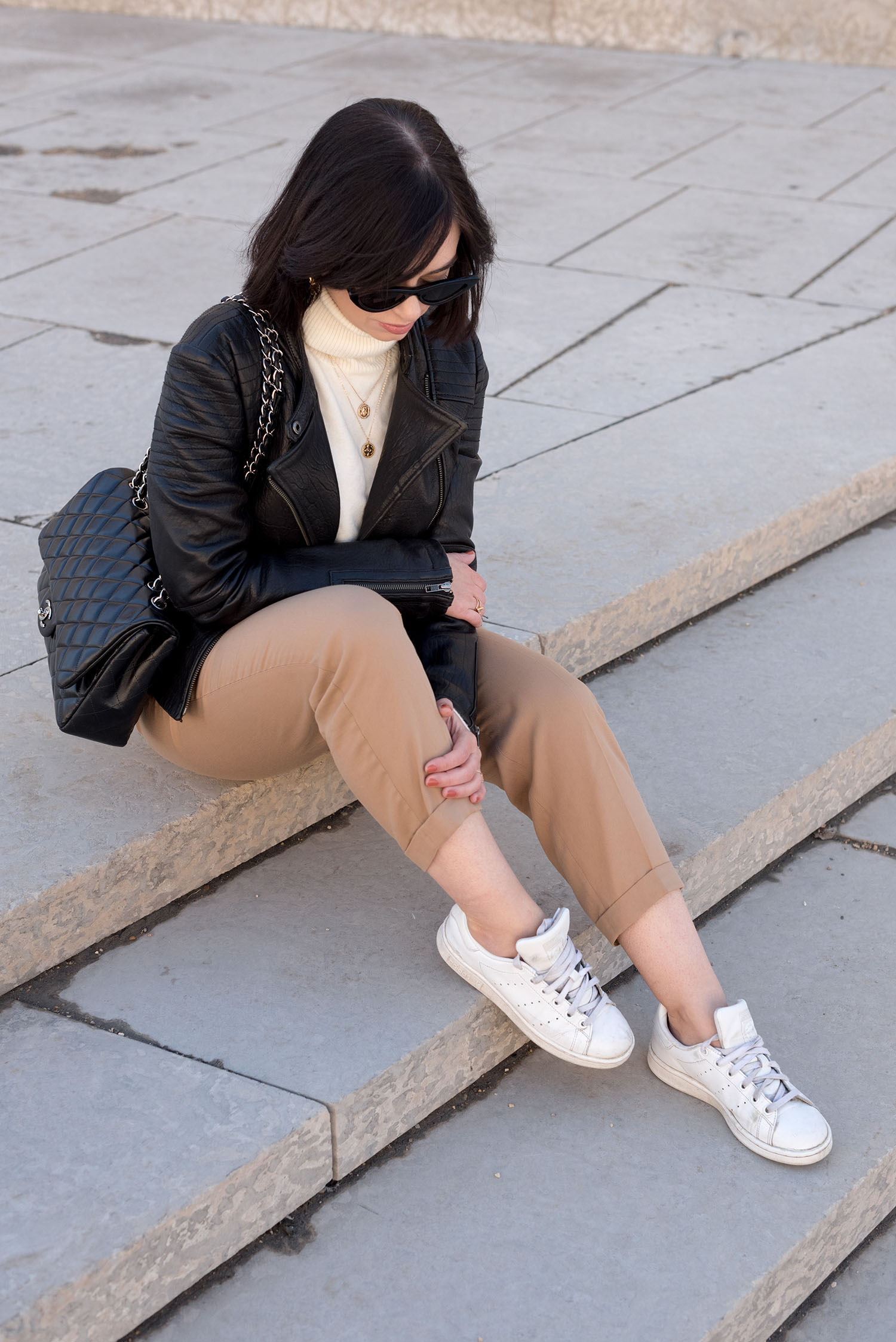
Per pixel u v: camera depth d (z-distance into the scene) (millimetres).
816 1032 2389
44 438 3797
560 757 2100
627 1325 1826
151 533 2035
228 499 1995
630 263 5348
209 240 5457
